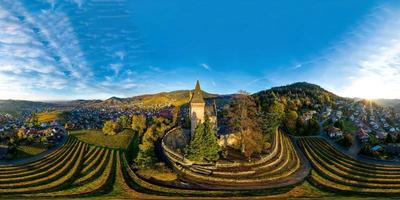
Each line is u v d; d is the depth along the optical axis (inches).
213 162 3526.1
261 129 4375.0
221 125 5295.3
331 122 7086.6
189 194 2760.8
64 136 7317.9
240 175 3245.6
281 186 3026.6
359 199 2625.5
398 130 7135.8
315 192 2886.3
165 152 4077.3
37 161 4731.8
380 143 5182.1
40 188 3105.3
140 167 3614.7
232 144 4052.7
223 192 2812.5
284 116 6058.1
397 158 4252.0
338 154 4510.3
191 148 3528.5
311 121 5959.6
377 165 3900.1
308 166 3841.0
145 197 2694.4
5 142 6387.8
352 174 3518.7
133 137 5782.5
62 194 2837.1
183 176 3289.9
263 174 3294.8
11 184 3282.5
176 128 5497.1
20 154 5398.6
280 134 5472.4
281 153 4168.3
